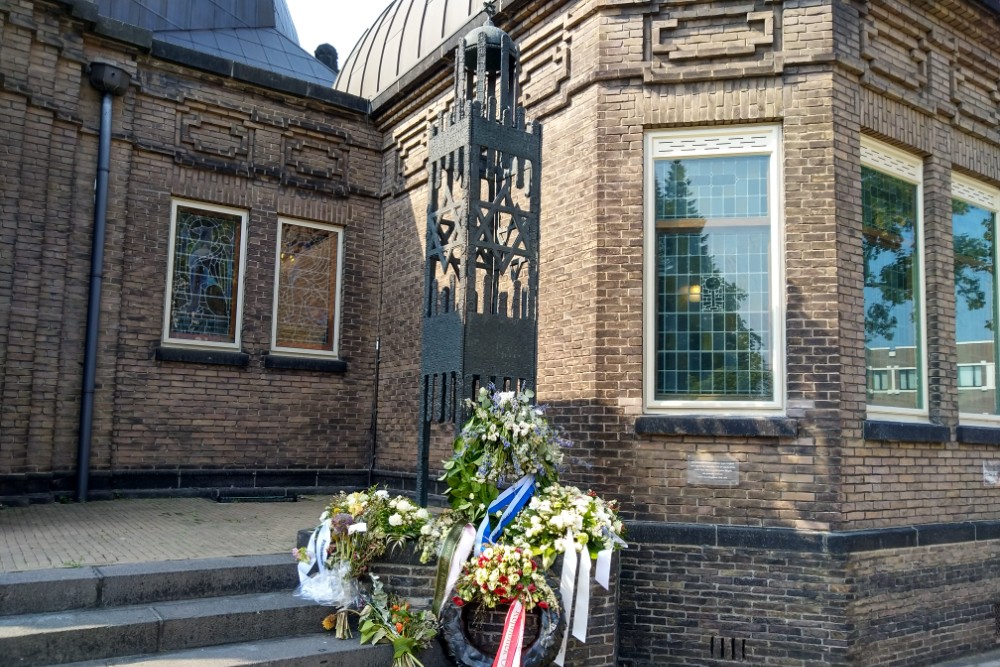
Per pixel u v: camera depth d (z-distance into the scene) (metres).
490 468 5.62
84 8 8.91
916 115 7.62
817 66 6.79
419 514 5.74
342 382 10.68
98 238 9.01
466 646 5.35
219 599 5.47
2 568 5.36
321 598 5.48
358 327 10.85
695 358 6.94
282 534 7.13
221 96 10.09
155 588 5.32
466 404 5.75
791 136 6.78
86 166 9.09
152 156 9.59
